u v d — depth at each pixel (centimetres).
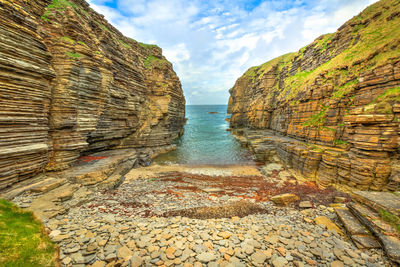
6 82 1351
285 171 2681
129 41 4203
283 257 737
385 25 2645
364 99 2131
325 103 2820
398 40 2092
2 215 789
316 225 1012
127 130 3403
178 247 793
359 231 849
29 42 1527
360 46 2803
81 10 2511
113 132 3023
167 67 4891
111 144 3192
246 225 1034
